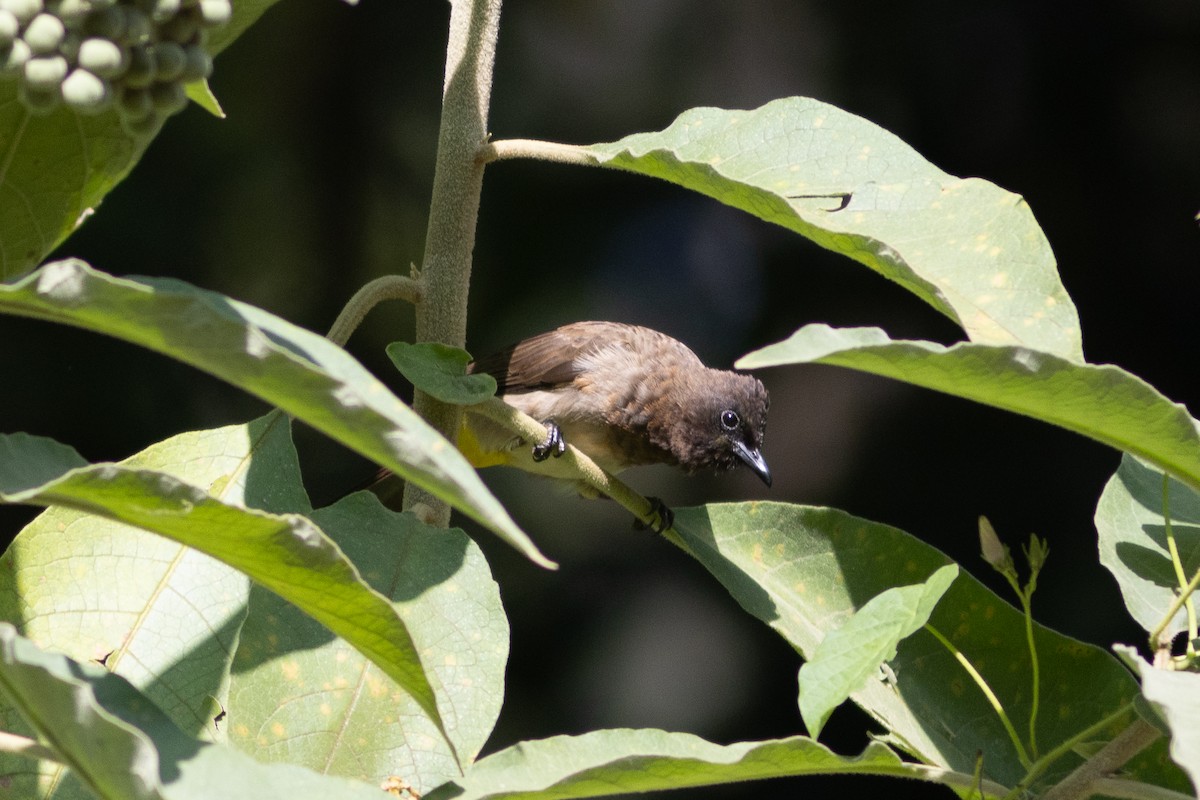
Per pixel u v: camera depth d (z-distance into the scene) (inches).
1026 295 179.3
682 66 668.1
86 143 167.2
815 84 657.6
